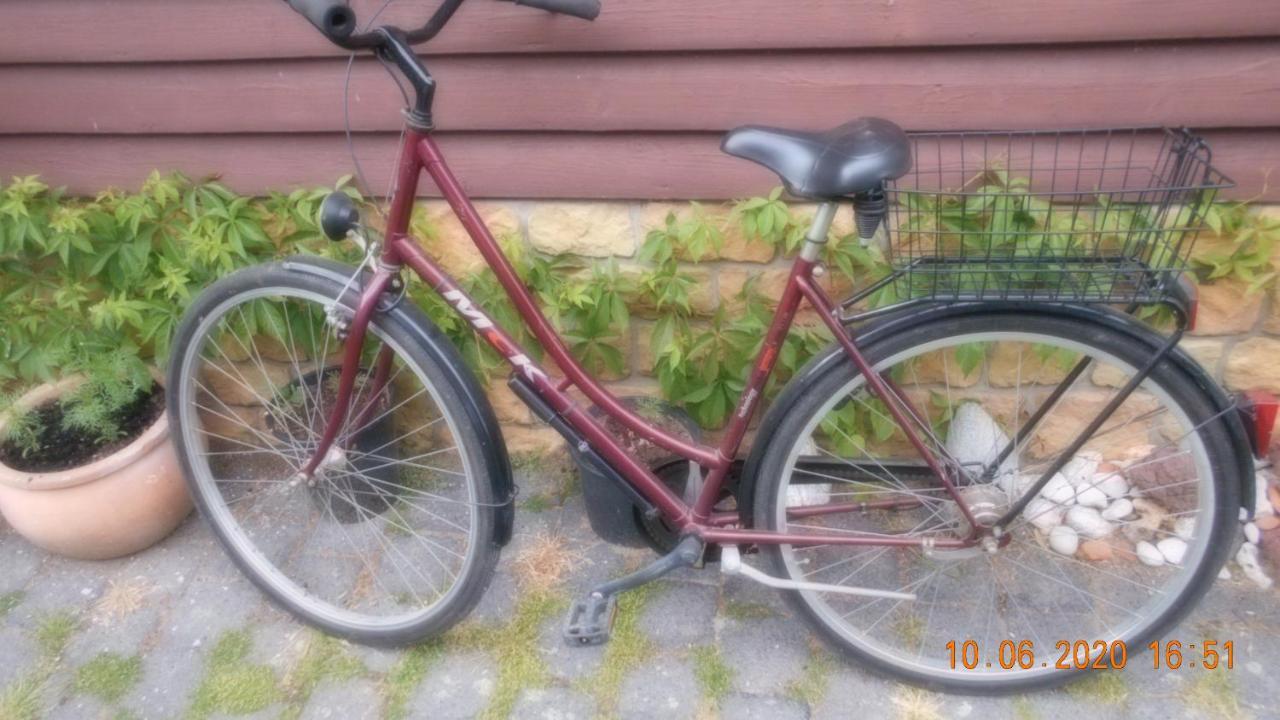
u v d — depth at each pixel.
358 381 2.39
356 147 2.26
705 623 2.13
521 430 2.66
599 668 2.04
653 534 2.16
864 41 1.93
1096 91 1.93
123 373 2.38
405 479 2.63
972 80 1.95
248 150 2.31
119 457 2.23
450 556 2.40
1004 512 1.80
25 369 2.44
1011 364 2.32
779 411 1.75
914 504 1.97
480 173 2.24
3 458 2.31
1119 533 2.27
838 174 1.43
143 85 2.24
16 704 2.03
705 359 2.33
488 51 2.05
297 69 2.16
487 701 1.99
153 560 2.40
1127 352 1.61
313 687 2.04
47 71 2.25
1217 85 1.88
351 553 2.41
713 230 2.14
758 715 1.94
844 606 2.15
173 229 2.39
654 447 2.20
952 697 1.96
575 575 2.28
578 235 2.30
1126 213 1.93
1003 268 1.58
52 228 2.36
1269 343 2.18
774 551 1.89
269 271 1.86
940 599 2.18
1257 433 1.66
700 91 2.04
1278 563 2.13
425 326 1.81
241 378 2.44
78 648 2.16
